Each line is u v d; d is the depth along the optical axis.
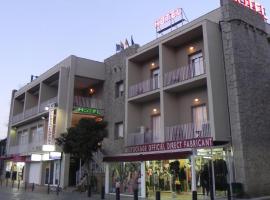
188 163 20.94
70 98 31.59
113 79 31.95
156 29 27.70
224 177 18.86
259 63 21.67
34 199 19.09
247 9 22.23
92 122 25.31
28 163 38.84
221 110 19.62
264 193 18.98
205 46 20.48
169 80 23.25
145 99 26.27
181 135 21.73
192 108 22.95
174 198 18.77
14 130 44.81
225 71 20.47
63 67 32.47
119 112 29.88
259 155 19.52
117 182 21.20
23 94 43.34
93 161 28.27
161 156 20.02
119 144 28.50
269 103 21.48
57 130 30.59
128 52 30.28
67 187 29.03
